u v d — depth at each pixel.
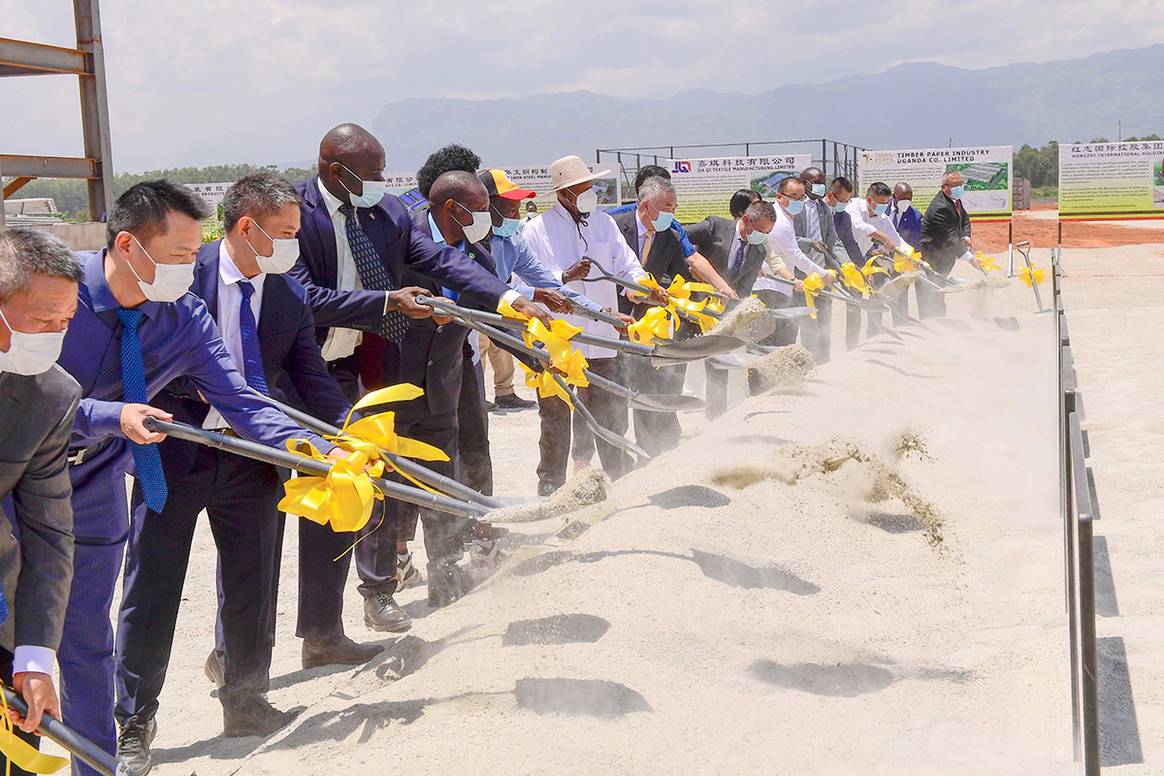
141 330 3.48
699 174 23.39
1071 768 3.20
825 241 11.27
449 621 4.46
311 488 3.35
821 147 23.41
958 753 3.32
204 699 4.60
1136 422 8.17
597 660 3.94
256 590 4.09
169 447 3.86
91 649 3.46
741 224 8.44
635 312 7.32
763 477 5.70
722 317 7.08
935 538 5.26
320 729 3.74
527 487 7.87
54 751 4.21
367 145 4.76
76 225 7.93
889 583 4.79
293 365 4.32
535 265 6.43
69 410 2.77
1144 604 4.50
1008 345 12.50
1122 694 3.66
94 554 3.44
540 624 4.24
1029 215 58.50
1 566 2.74
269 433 3.66
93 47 8.23
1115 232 42.28
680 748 3.39
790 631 4.21
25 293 2.51
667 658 3.97
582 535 5.16
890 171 24.11
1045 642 4.06
